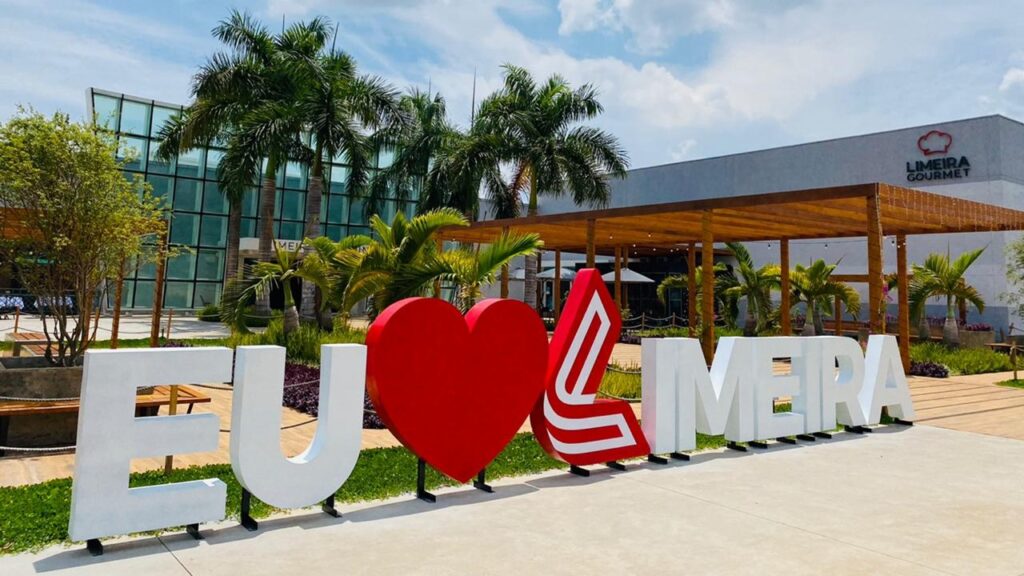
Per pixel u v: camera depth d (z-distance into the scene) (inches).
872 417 306.7
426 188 916.0
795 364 283.6
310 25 831.7
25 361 294.7
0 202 270.7
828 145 1119.6
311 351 506.3
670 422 242.2
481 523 169.5
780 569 141.2
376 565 138.5
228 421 307.1
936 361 641.0
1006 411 380.8
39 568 132.2
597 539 158.6
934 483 217.5
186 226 1168.2
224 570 133.4
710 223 530.3
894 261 1058.1
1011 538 163.6
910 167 1022.4
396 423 177.6
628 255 1220.5
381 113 818.2
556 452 213.8
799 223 609.3
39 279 289.7
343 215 1309.1
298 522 167.6
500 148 876.0
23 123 267.6
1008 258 867.4
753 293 818.8
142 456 144.5
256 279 573.6
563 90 909.2
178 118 913.5
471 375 192.5
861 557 149.2
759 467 237.8
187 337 703.7
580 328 221.9
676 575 136.8
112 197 289.4
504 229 705.6
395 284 381.7
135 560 138.2
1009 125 954.1
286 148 806.5
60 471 214.4
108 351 141.9
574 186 866.1
